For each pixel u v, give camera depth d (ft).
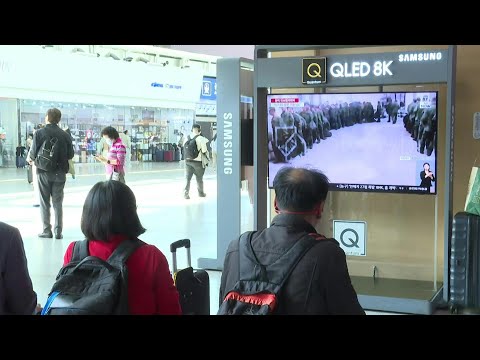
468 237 16.87
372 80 18.24
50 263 23.07
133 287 7.37
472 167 19.20
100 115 72.74
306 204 7.32
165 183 57.77
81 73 60.49
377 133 18.98
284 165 20.18
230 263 7.41
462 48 19.51
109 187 7.65
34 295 8.54
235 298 6.88
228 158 22.53
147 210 38.86
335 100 19.40
